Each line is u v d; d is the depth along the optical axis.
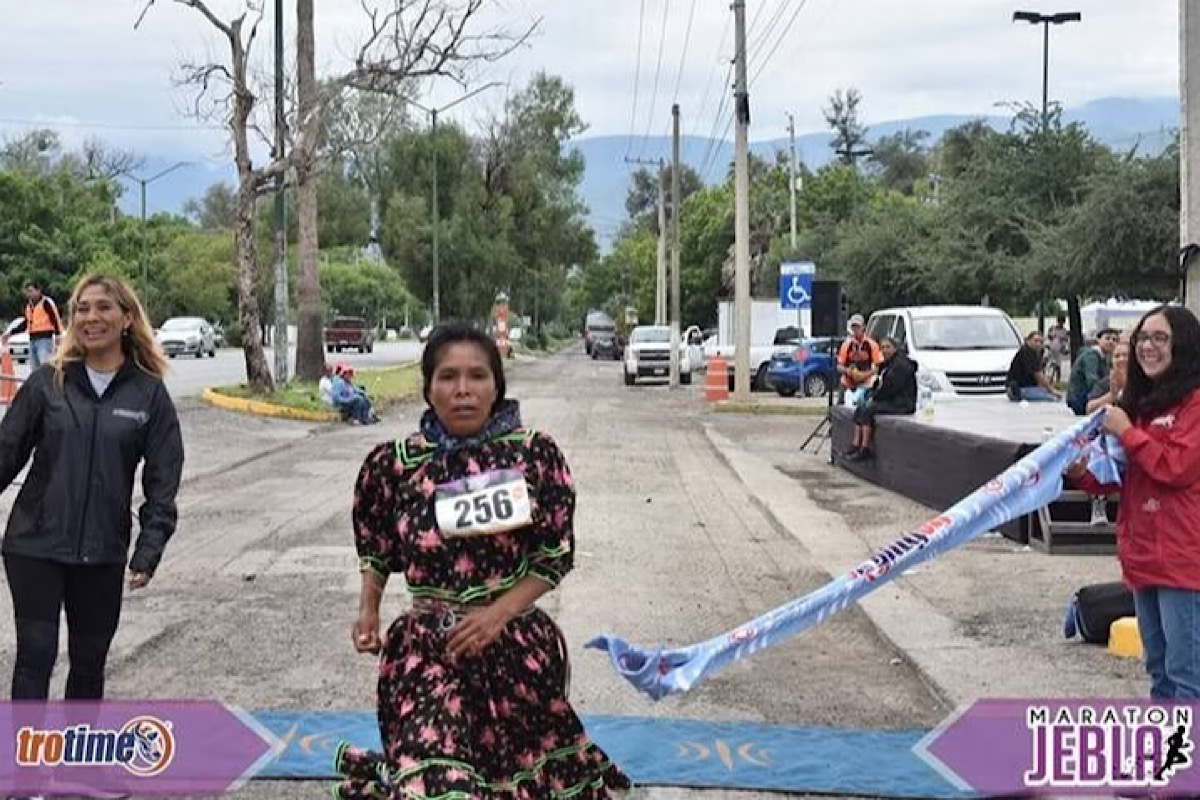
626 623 8.75
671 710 6.79
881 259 47.56
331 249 98.44
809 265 29.47
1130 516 5.12
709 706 6.86
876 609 8.83
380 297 98.19
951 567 10.34
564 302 153.12
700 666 4.94
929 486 14.21
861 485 16.56
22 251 69.38
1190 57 8.27
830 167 95.56
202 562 10.79
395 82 27.52
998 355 24.72
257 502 14.50
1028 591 9.43
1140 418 5.05
